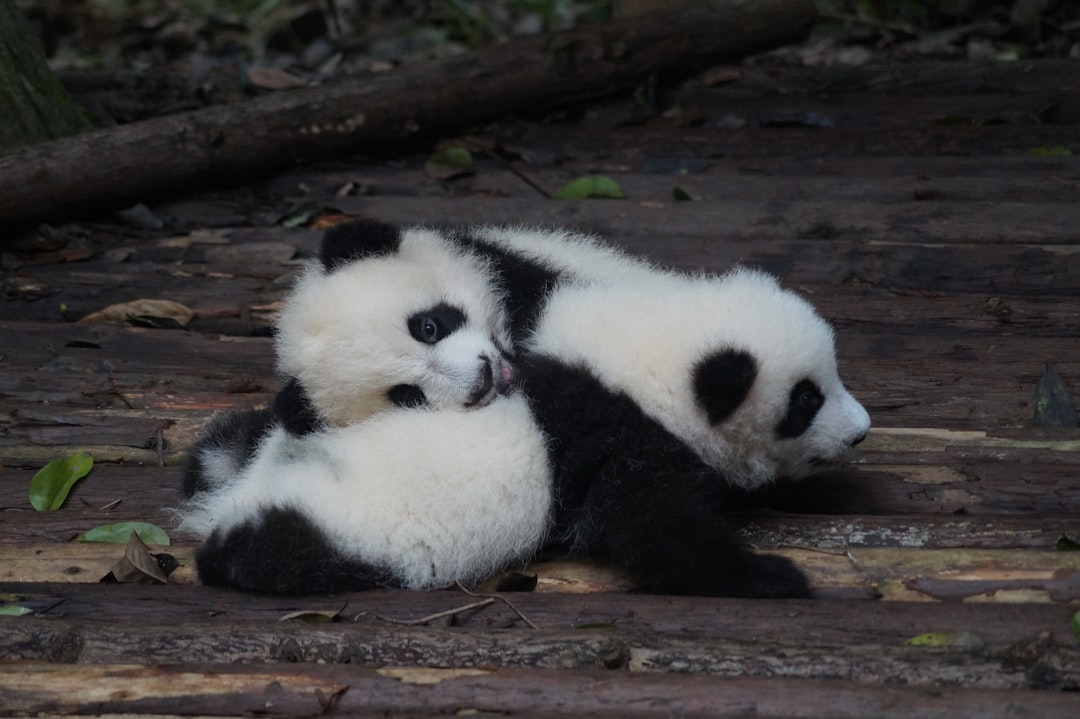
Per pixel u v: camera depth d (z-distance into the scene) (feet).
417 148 71.82
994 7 91.97
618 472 35.42
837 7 96.89
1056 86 71.77
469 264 43.55
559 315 38.60
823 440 37.42
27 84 65.62
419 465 34.58
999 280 52.85
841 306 51.62
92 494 41.60
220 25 106.01
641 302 38.19
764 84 75.77
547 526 35.99
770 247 55.88
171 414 46.32
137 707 29.48
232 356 51.03
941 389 45.32
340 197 64.69
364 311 40.47
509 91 72.08
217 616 33.65
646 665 30.32
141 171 62.95
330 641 31.48
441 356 39.88
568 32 73.77
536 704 28.89
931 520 36.35
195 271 57.57
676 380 35.88
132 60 100.17
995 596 32.86
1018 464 39.60
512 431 35.58
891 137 67.00
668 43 75.05
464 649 31.04
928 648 29.94
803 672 29.71
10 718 29.45
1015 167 61.98
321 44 99.81
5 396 47.78
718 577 33.91
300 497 34.60
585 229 59.11
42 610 34.17
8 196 58.90
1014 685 28.94
